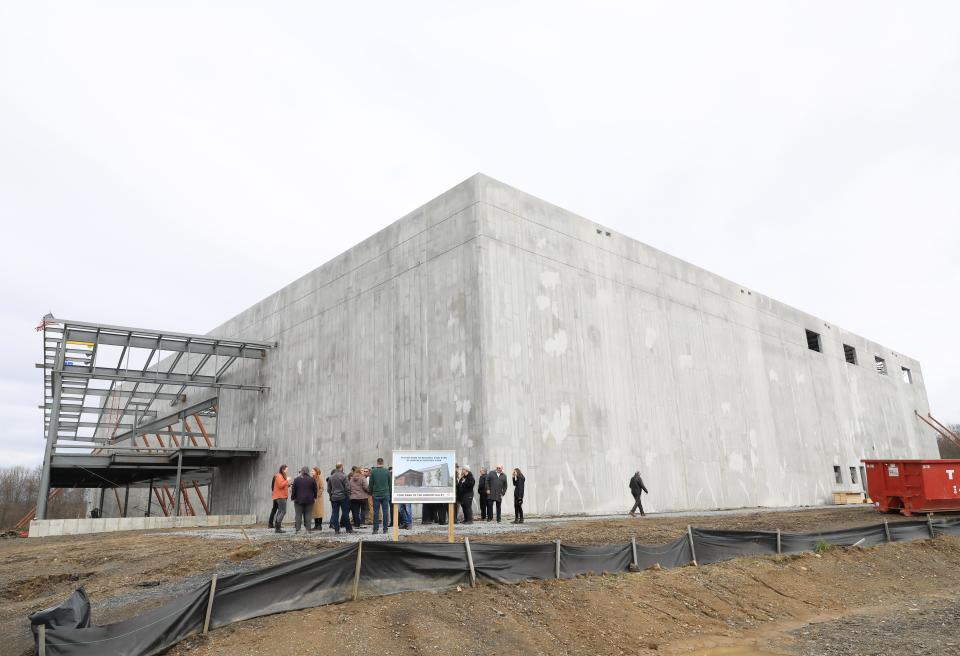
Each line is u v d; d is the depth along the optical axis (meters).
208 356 36.88
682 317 34.34
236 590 8.91
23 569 15.31
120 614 9.95
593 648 9.61
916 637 10.30
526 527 18.41
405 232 29.27
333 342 32.75
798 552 15.57
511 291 25.88
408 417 27.16
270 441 36.47
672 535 16.39
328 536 16.31
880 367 55.03
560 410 26.38
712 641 10.31
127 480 46.47
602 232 30.91
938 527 18.88
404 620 9.25
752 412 37.44
